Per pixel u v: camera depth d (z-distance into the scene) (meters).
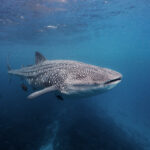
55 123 11.29
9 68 9.18
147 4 13.23
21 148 8.20
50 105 14.84
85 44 40.41
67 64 4.58
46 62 5.62
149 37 32.16
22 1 11.12
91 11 14.41
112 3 12.64
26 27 19.45
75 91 3.61
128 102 30.00
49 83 4.59
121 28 22.73
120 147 9.99
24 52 55.72
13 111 13.06
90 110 15.41
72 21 17.77
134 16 16.73
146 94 45.41
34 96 3.43
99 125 12.13
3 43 33.03
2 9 12.59
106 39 33.34
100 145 9.40
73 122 11.71
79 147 8.80
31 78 5.70
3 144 8.28
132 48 55.38
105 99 26.67
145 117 21.31
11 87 22.52
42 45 38.78
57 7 12.97
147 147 11.20
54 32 23.53
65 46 42.88
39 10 13.38
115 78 3.16
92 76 3.41
